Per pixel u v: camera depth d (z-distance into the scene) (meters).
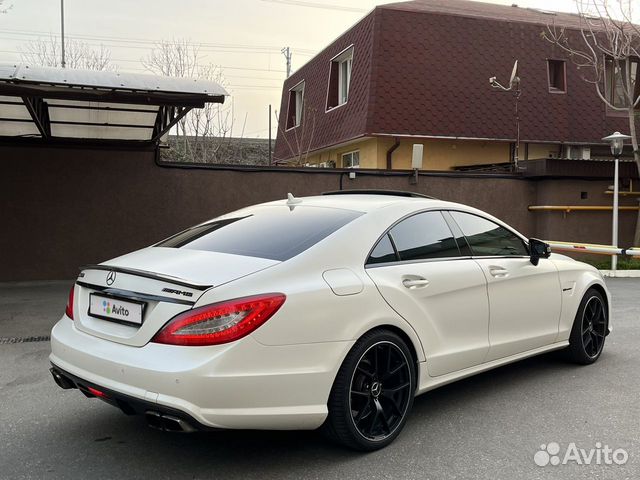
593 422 4.11
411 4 18.66
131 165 11.52
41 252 11.10
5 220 10.88
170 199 11.75
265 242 3.73
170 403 2.93
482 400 4.56
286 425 3.22
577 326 5.39
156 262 3.59
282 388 3.15
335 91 19.72
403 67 16.36
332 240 3.66
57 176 11.14
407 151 16.73
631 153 18.30
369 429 3.61
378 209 4.07
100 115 10.14
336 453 3.62
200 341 3.00
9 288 10.43
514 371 5.34
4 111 9.66
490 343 4.44
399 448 3.68
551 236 14.15
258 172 12.24
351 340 3.42
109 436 3.88
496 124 16.80
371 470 3.39
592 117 17.72
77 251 11.30
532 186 14.44
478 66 17.00
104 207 11.41
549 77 17.84
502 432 3.94
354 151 18.45
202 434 3.90
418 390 3.91
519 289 4.73
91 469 3.40
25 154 10.95
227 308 3.04
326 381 3.31
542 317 4.97
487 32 17.31
